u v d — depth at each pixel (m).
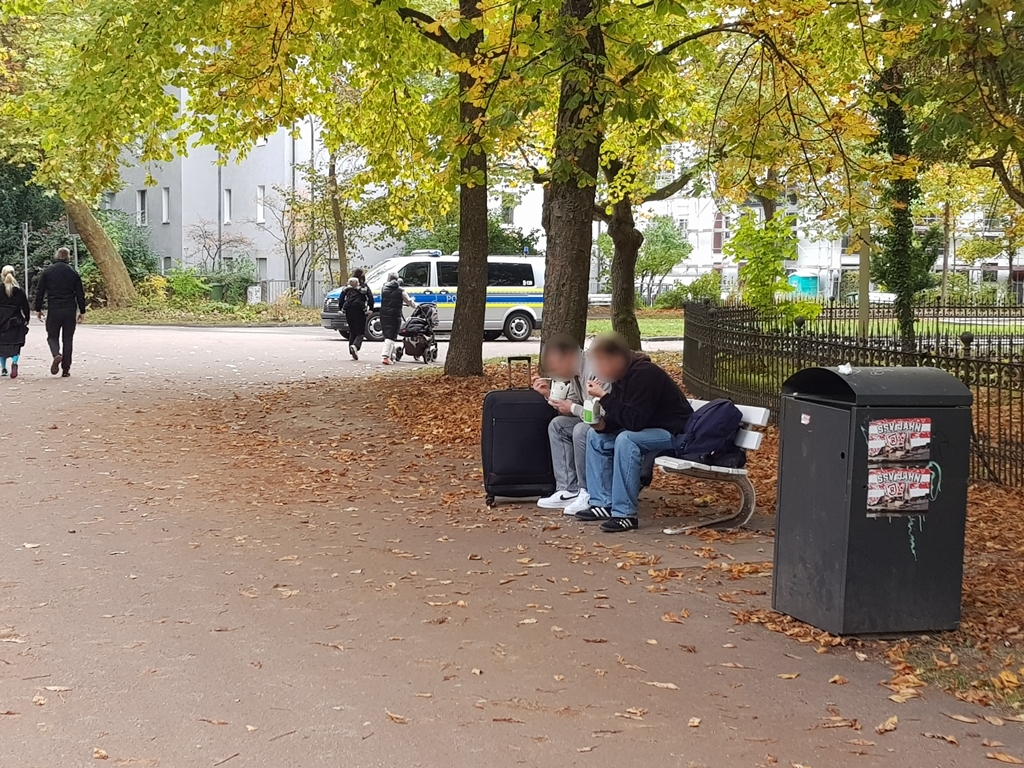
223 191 49.41
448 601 6.46
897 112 18.34
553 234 11.84
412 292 31.05
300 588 6.72
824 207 15.02
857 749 4.44
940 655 5.59
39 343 26.53
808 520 6.03
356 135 19.91
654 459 8.47
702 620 6.15
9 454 11.56
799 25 14.21
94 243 40.28
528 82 11.66
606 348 8.41
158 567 7.18
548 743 4.45
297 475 10.76
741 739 4.53
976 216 51.38
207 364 22.22
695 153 25.59
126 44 14.83
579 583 6.87
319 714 4.69
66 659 5.31
